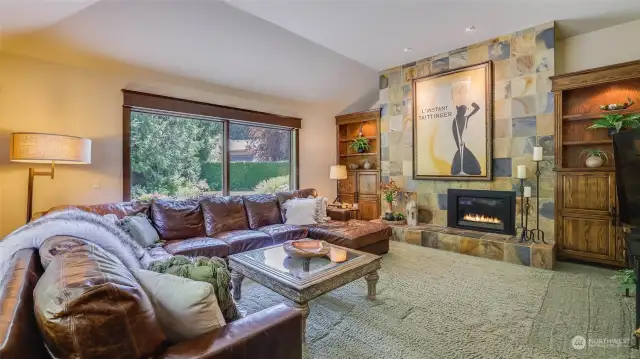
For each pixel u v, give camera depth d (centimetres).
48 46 301
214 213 366
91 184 340
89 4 269
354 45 432
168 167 408
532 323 219
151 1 293
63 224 154
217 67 406
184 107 407
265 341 110
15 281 98
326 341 198
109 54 332
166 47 348
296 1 315
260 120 498
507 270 335
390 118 534
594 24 368
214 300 110
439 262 364
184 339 106
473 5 327
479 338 201
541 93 381
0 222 294
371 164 593
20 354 67
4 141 293
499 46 410
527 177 392
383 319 227
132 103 364
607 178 341
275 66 444
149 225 305
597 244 347
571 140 383
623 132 254
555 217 373
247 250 328
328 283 215
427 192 489
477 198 436
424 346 192
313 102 574
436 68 472
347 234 361
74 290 76
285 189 554
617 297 262
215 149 455
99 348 74
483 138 424
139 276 121
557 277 313
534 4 324
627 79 330
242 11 332
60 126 320
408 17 352
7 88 293
